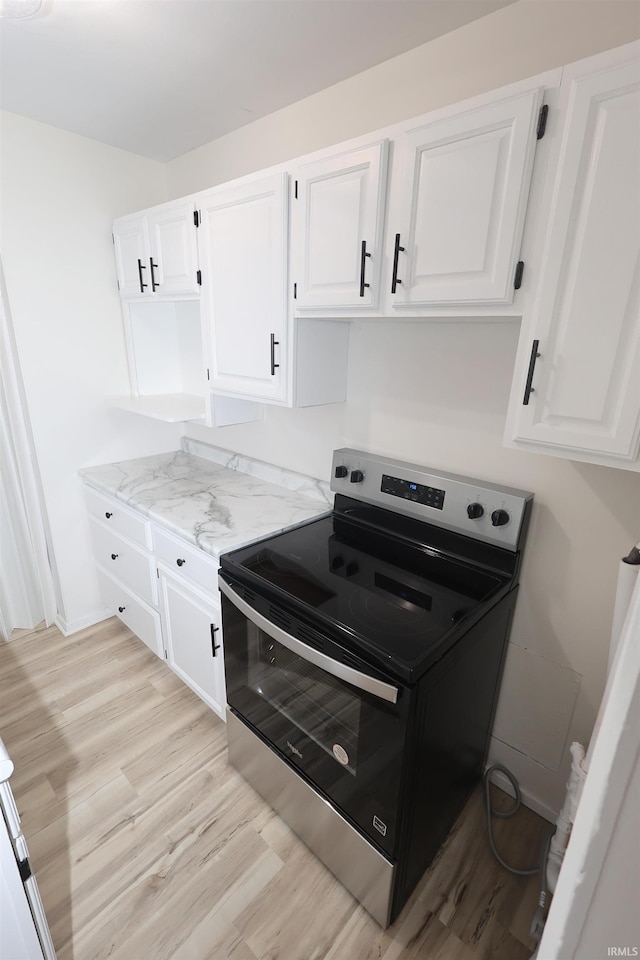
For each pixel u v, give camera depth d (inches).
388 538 63.5
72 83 60.0
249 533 64.0
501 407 53.4
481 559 55.4
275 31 48.7
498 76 46.6
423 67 51.4
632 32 39.1
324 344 62.4
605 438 35.6
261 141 70.7
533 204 36.0
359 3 44.3
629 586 34.1
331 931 48.5
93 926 48.3
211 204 63.4
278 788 57.9
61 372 84.5
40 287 78.9
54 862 54.1
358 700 43.6
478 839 58.1
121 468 92.7
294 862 54.8
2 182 71.6
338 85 59.3
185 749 69.4
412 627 44.1
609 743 14.7
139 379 94.2
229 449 93.8
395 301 45.9
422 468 60.7
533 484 52.5
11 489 87.2
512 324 50.8
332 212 49.1
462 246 40.1
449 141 38.9
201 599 65.7
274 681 54.8
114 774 65.2
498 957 46.8
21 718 74.4
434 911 50.5
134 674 84.4
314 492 77.0
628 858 15.0
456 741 51.0
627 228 31.8
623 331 33.3
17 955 31.1
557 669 55.5
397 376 62.0
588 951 16.7
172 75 57.8
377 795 44.4
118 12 45.6
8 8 44.6
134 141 79.2
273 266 57.3
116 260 86.2
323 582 51.9
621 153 31.1
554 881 46.0
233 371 68.1
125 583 86.0
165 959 45.9
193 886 52.1
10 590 92.1
